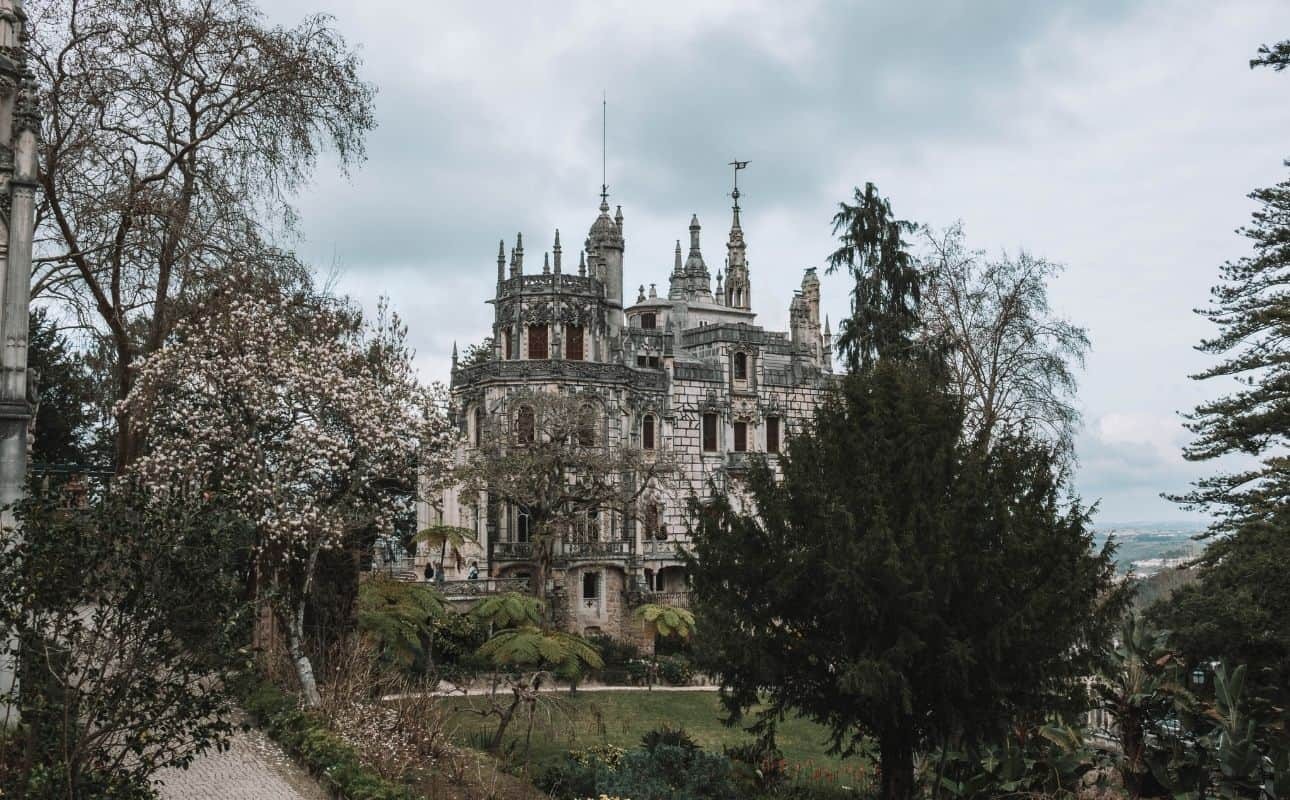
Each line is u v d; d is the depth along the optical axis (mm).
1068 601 31438
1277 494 40406
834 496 33375
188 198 43656
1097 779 34438
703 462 94812
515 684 44406
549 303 86375
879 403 35281
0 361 27688
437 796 30500
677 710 57281
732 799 36469
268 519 37156
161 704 21906
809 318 114938
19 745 22656
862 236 64938
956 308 56656
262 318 40781
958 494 32312
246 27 44719
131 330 48062
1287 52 38906
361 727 33125
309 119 45875
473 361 107812
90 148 41562
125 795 21438
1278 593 36188
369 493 44500
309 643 40156
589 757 38844
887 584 30828
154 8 43969
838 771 42312
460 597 73500
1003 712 32219
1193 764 32406
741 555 34594
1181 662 36188
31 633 20359
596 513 82500
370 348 45719
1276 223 42125
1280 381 40312
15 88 28500
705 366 96000
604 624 83438
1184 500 42969
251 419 39250
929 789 35906
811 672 33625
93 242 43594
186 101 44812
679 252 125500
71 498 21531
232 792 28234
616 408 87250
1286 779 30594
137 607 21000
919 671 31719
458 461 76312
